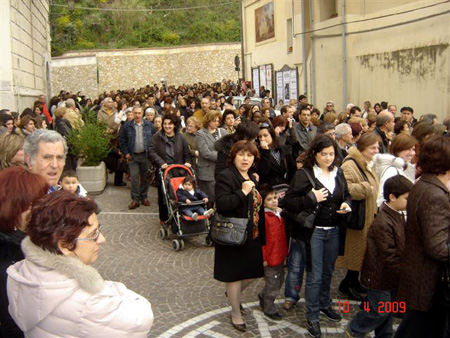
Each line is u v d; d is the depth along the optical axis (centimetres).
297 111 1000
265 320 501
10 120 846
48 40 2339
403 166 507
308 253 458
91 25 5419
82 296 209
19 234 261
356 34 1823
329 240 466
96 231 226
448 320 345
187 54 4872
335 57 1966
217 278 472
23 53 1595
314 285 458
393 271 402
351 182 516
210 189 766
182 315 516
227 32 5772
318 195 443
